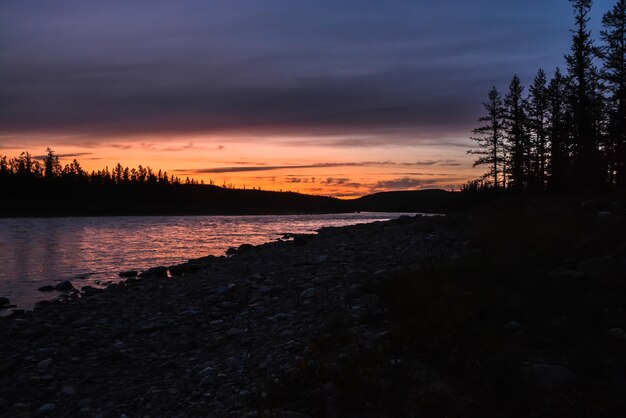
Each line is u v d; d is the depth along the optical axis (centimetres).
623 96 3719
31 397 666
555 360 541
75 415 590
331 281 1168
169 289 1470
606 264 848
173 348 836
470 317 674
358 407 477
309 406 498
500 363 521
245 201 19575
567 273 843
